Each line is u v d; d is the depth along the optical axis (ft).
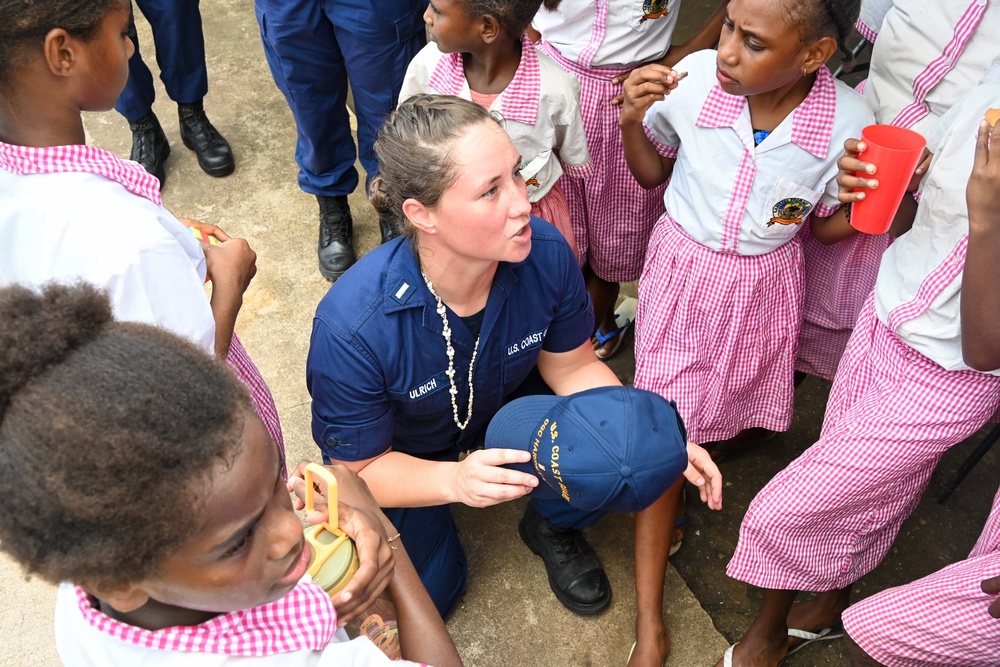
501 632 7.18
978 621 5.26
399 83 9.02
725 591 7.63
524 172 7.38
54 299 2.37
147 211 4.53
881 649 5.71
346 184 9.75
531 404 5.19
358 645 2.95
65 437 2.12
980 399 5.81
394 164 5.05
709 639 7.17
